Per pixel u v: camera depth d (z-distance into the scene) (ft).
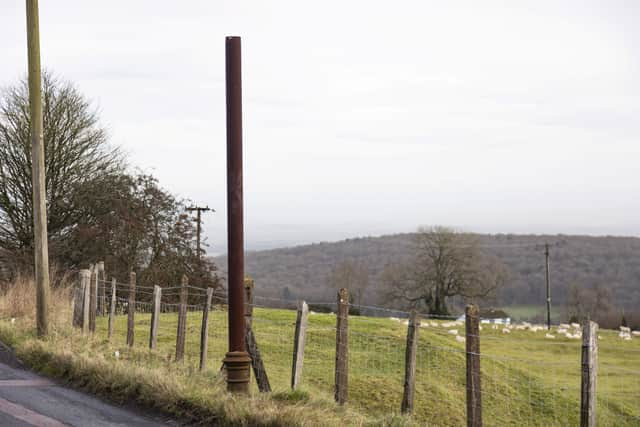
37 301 55.72
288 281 360.89
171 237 122.42
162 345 62.13
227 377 35.55
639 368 92.02
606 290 274.36
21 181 119.75
